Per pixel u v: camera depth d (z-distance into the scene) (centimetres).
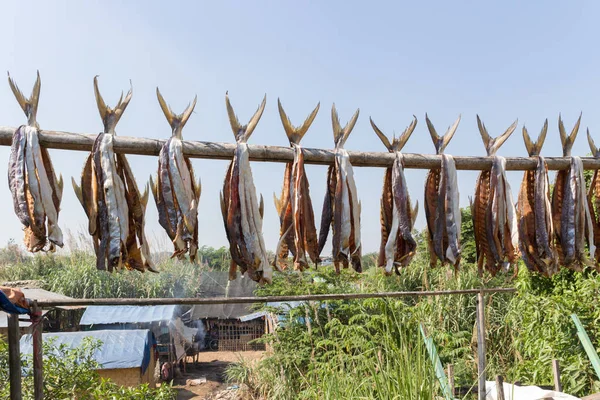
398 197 305
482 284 955
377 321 769
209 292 2222
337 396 389
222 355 2058
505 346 870
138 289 1906
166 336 1808
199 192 293
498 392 438
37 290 1527
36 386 296
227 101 286
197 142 278
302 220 296
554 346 679
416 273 1102
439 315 862
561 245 340
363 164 307
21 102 262
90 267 1845
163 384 743
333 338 781
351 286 1068
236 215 282
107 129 271
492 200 324
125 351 1236
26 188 253
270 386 962
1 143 261
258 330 2156
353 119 302
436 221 317
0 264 2123
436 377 376
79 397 616
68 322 1789
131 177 277
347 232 292
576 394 620
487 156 330
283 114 295
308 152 294
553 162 336
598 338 635
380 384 386
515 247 327
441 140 322
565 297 681
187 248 274
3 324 1180
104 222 263
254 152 286
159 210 277
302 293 978
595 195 367
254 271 284
